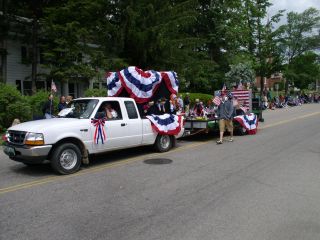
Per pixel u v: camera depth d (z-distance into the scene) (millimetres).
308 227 5148
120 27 25406
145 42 24891
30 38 23516
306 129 17062
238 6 37656
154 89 12000
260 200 6375
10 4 21500
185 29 34438
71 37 21078
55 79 23344
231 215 5645
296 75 66062
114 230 5102
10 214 5789
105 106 9641
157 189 7137
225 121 13422
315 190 6969
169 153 11148
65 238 4848
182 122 12000
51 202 6383
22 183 7715
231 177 8047
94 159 10266
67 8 20438
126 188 7230
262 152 11148
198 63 31016
